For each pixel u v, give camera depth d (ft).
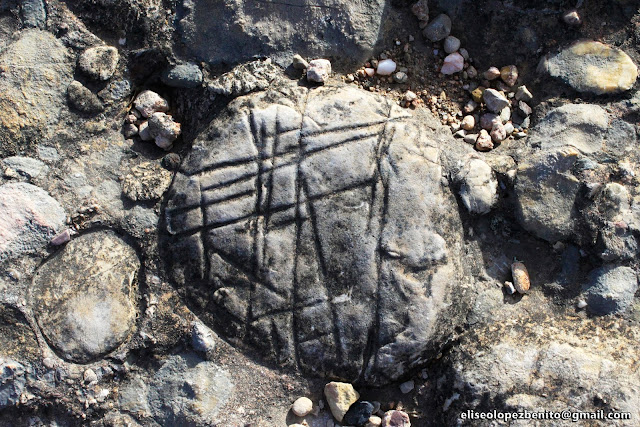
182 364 2.58
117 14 2.74
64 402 2.55
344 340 2.54
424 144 2.62
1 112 2.64
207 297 2.59
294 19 2.74
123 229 2.65
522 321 2.59
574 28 2.81
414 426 2.59
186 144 2.71
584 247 2.62
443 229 2.57
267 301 2.56
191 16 2.74
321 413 2.60
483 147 2.74
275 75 2.71
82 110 2.71
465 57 2.84
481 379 2.50
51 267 2.61
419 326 2.52
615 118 2.71
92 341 2.57
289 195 2.56
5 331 2.56
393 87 2.81
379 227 2.54
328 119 2.60
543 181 2.62
